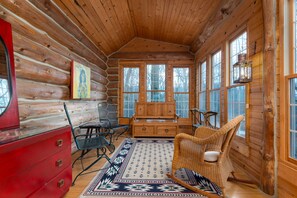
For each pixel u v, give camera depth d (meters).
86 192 1.88
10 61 1.68
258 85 2.10
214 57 3.86
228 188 1.97
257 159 2.09
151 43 5.54
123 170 2.45
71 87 3.11
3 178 1.03
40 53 2.26
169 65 5.50
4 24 1.65
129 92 5.62
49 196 1.48
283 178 1.72
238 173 2.36
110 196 1.81
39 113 2.26
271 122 1.83
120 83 5.58
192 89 5.45
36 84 2.21
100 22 3.64
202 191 1.86
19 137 1.22
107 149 3.42
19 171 1.15
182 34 4.65
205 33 3.98
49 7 2.42
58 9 2.64
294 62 1.67
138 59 5.51
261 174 1.93
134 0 3.38
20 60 1.91
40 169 1.36
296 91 1.64
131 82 5.61
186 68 5.55
